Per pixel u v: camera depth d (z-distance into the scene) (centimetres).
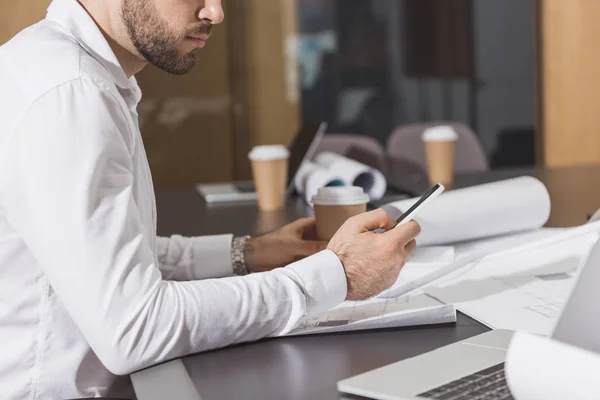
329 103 470
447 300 119
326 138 309
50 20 117
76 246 99
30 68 106
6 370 111
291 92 465
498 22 471
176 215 210
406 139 317
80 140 101
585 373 68
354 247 111
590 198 201
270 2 457
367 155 300
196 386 92
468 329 107
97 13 119
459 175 258
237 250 145
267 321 105
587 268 77
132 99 124
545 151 464
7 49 111
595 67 446
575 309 77
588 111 451
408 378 86
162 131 451
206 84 454
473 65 474
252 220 197
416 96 475
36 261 109
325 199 150
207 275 145
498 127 478
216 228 188
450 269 133
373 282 110
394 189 230
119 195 103
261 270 145
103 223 100
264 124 464
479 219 149
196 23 119
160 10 117
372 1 467
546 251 144
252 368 96
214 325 102
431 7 470
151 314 99
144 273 101
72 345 112
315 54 465
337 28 465
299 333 108
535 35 465
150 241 122
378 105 474
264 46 459
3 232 108
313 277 108
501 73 474
